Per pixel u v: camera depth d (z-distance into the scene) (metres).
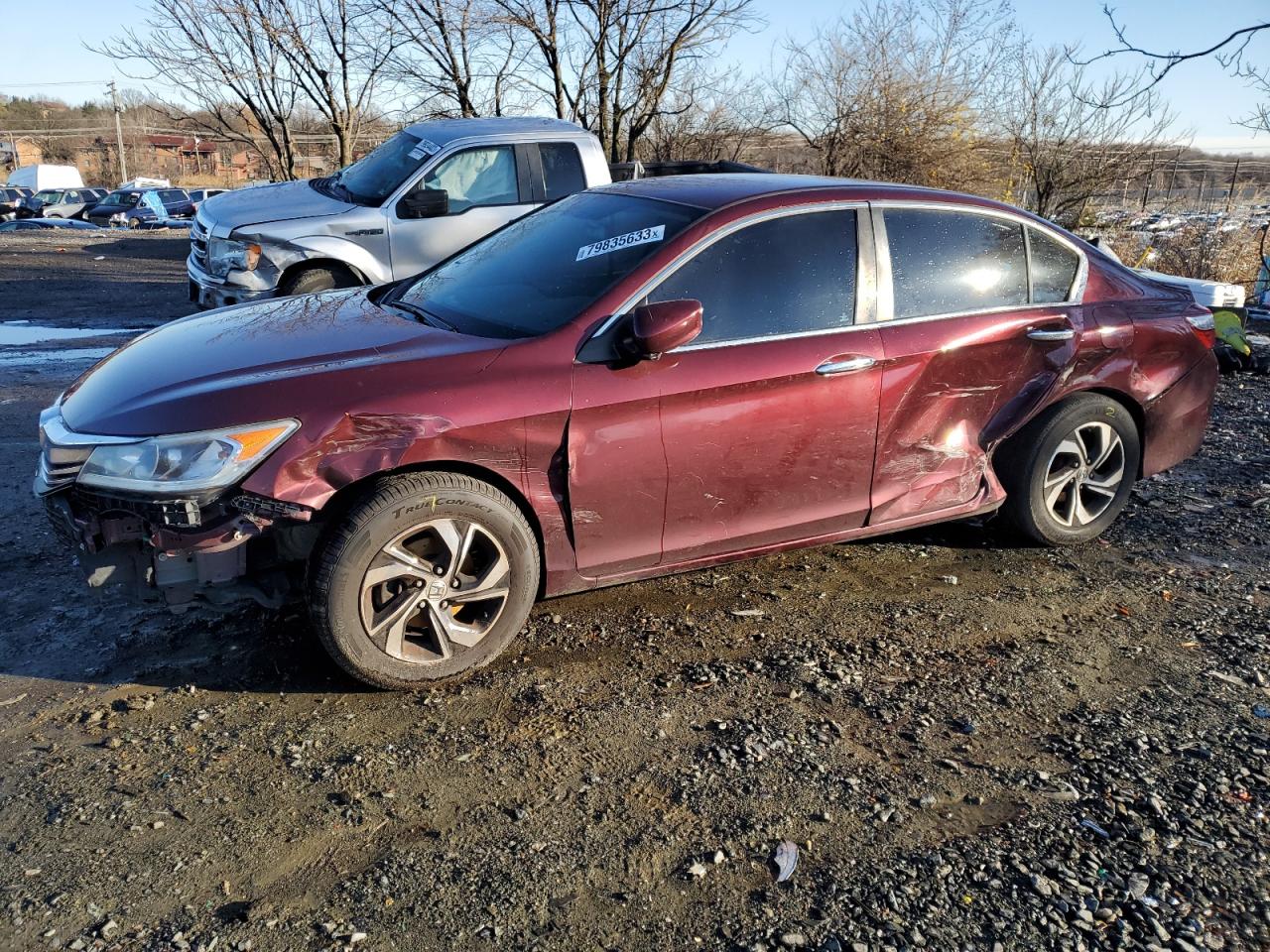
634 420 3.50
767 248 3.83
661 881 2.53
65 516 3.10
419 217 8.29
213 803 2.77
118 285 13.80
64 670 3.41
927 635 3.86
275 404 3.12
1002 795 2.90
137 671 3.41
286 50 18.19
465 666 3.42
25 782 2.83
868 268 4.00
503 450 3.33
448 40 17.20
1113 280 4.67
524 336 3.55
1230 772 3.02
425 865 2.55
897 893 2.50
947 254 4.20
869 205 4.05
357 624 3.20
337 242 8.05
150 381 3.34
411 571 3.26
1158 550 4.70
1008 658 3.69
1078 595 4.23
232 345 3.58
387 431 3.16
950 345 4.09
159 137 68.12
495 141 8.55
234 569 3.16
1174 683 3.54
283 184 9.41
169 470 3.01
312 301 4.28
